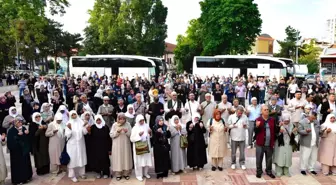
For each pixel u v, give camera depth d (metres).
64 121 8.66
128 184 7.29
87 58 34.00
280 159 7.64
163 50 52.75
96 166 7.60
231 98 15.24
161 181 7.48
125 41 47.62
